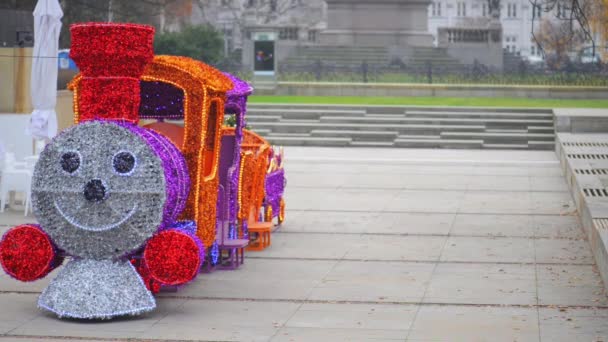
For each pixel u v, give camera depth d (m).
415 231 16.47
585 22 22.47
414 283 12.56
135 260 11.27
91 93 10.90
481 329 10.28
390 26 52.09
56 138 10.61
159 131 12.97
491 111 34.28
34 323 10.50
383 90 41.28
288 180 23.33
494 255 14.41
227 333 10.13
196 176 11.77
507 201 20.02
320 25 84.56
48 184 10.60
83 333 10.11
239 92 13.38
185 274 10.59
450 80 43.59
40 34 18.05
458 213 18.44
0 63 21.89
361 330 10.26
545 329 10.28
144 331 10.20
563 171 24.88
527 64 49.41
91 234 10.58
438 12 99.19
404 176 24.27
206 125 11.93
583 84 42.66
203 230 12.14
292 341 9.83
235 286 12.36
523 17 98.00
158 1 50.41
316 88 41.41
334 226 16.97
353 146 32.53
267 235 15.78
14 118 21.16
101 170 10.52
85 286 10.61
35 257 10.79
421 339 9.90
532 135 32.34
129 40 10.77
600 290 12.13
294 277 12.92
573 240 15.59
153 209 10.51
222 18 79.12
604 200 16.52
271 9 75.81
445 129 33.09
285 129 33.50
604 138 28.98
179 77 11.70
